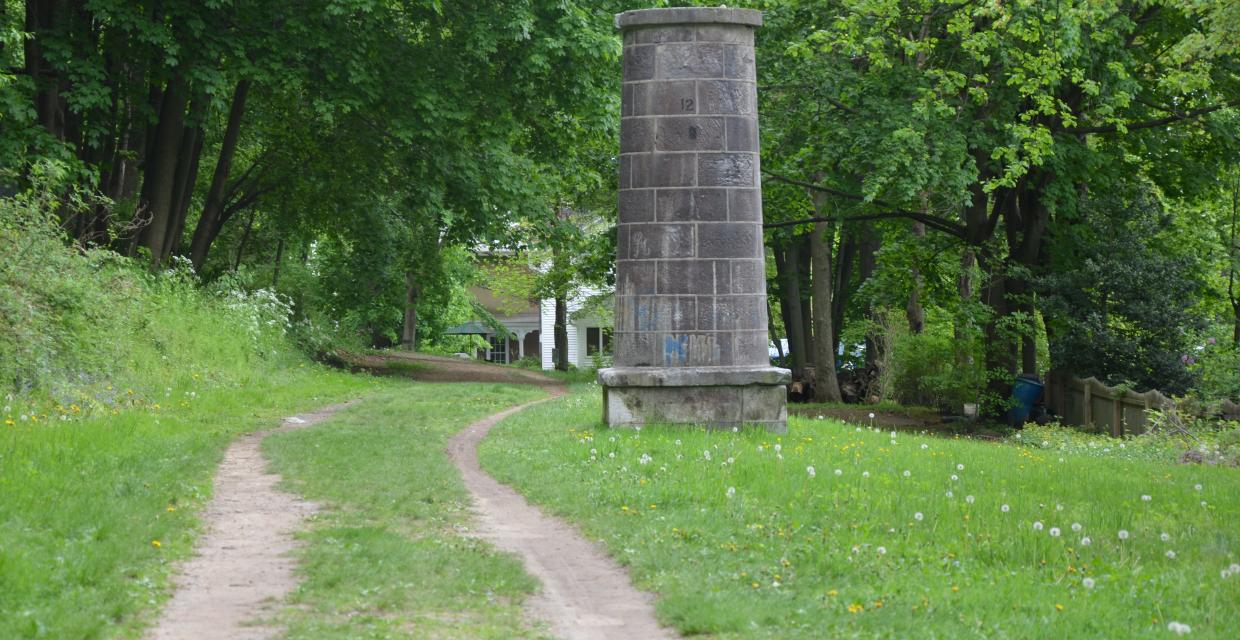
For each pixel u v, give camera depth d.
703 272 16.73
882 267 32.03
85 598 7.29
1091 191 29.91
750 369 16.77
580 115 29.66
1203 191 30.05
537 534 10.12
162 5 24.14
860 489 11.93
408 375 35.59
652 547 9.26
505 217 33.94
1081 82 24.88
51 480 10.52
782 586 8.16
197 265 31.12
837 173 28.69
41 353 16.02
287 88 25.83
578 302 58.97
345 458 14.22
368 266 42.62
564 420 18.62
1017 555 9.16
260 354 26.38
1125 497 12.83
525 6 27.31
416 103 27.66
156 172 26.47
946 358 33.00
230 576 8.31
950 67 26.83
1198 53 23.27
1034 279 28.34
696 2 29.02
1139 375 26.56
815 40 27.02
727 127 16.75
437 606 7.63
